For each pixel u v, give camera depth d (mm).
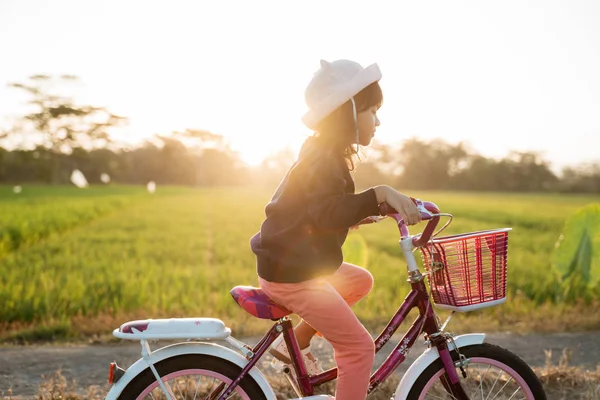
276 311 2529
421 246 2568
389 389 3770
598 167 79875
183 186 102938
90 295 7305
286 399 3674
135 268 9766
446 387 2729
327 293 2438
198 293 7461
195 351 2549
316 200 2297
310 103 2438
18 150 85000
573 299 7473
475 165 87562
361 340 2447
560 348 5203
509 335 5699
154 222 23594
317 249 2422
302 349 2699
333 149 2369
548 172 85312
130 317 6227
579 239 6477
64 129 87938
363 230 20234
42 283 7945
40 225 17562
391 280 8742
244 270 10125
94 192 55312
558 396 3820
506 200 48156
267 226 2486
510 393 3605
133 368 2514
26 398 3795
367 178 86750
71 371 4453
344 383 2453
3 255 11805
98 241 15930
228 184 112938
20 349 5121
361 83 2354
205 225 22688
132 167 100688
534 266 10367
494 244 2514
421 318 2662
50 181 87875
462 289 2520
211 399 2568
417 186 88250
